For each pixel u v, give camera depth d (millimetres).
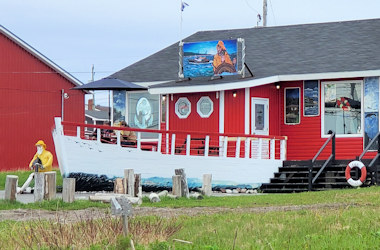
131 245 14492
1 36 52844
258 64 41438
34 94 54875
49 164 32406
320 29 44469
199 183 35250
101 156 32844
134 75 44312
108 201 26734
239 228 18672
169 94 40969
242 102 38812
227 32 47750
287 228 18359
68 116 57312
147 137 43000
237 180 36156
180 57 40781
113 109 44219
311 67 39438
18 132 53844
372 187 32188
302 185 35688
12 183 25406
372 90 37875
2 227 20062
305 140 39438
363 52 40219
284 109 40156
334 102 38875
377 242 15781
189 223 20438
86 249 15805
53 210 24562
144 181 33938
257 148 38156
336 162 35844
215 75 39844
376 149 37438
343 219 19750
